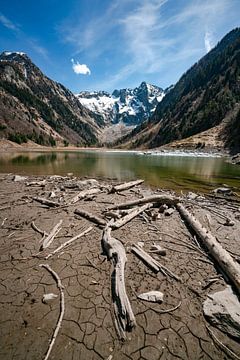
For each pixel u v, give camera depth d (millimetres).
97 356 4039
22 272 6332
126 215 10500
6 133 152250
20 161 47188
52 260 6953
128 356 4059
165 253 7320
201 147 78500
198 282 6004
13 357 3988
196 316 4922
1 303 5172
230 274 6070
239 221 10867
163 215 11297
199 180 24266
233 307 4977
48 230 9164
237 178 25578
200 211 12508
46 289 5660
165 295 5504
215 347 4270
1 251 7449
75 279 6066
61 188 17125
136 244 7891
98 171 31922
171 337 4441
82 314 4910
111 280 6047
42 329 4539
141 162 46688
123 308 4902
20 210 11742
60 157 63625
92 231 9133
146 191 18203
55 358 3980
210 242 7723
